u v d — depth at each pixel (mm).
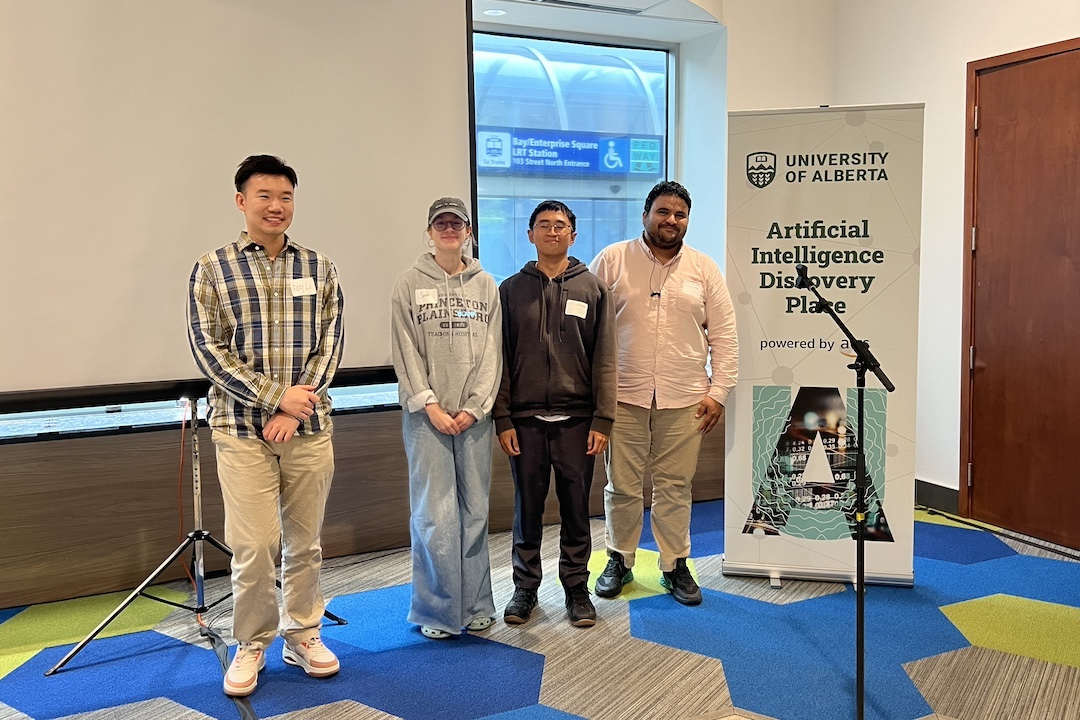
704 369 3115
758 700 2398
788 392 3246
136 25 3051
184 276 3205
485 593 2881
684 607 3062
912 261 3117
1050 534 3729
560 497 2918
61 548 3168
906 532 3205
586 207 4746
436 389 2717
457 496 2822
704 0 4141
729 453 3318
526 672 2574
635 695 2432
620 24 4398
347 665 2631
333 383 3455
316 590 2631
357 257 3514
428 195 3645
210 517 3408
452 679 2531
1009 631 2834
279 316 2420
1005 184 3797
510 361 2871
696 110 4680
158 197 3137
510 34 4414
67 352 3033
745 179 3203
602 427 2834
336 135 3434
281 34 3299
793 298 3211
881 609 3021
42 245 2969
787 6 4543
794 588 3240
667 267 3059
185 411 3230
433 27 3596
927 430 4270
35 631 2906
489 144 4461
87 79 2990
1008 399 3857
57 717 2336
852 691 2443
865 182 3123
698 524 4059
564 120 4621
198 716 2336
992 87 3828
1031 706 2354
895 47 4301
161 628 2932
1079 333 3535
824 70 4676
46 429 3186
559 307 2820
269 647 2770
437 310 2715
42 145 2941
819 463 3246
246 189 2393
